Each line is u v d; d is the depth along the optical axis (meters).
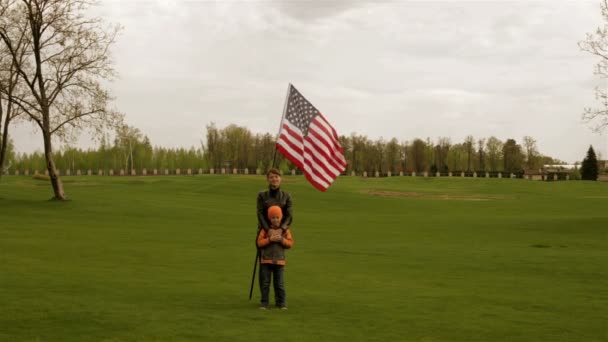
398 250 22.08
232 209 45.66
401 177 108.50
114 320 9.08
